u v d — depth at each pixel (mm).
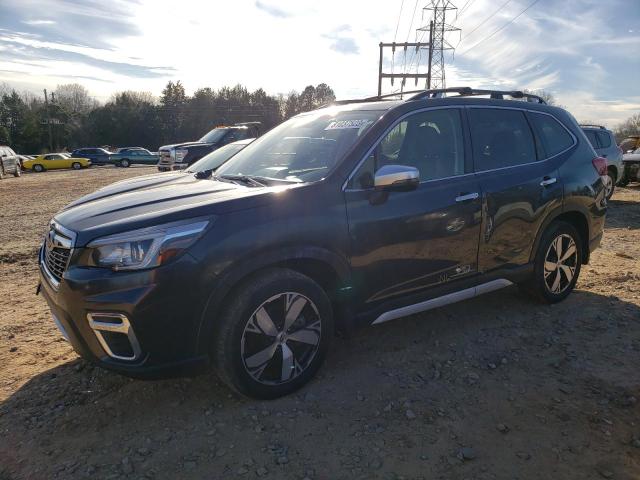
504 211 4051
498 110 4285
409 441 2773
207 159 8500
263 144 4289
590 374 3475
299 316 3211
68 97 112000
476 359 3703
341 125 3795
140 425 2953
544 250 4465
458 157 3908
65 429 2930
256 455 2672
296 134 4082
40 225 10258
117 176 26984
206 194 3207
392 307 3586
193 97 93188
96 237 2789
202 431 2881
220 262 2834
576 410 3053
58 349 4008
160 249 2723
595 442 2750
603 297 4938
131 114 85125
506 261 4188
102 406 3156
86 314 2781
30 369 3670
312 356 3289
